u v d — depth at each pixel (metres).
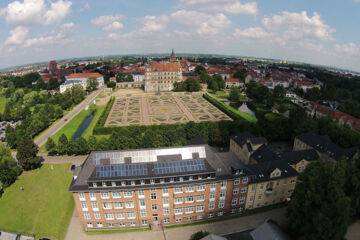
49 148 112.44
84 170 65.12
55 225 70.56
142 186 62.84
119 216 67.06
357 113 173.50
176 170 65.38
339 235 50.97
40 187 89.25
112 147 109.44
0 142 134.25
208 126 126.19
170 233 66.88
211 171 65.94
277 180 73.62
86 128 156.38
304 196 57.66
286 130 125.62
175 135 112.12
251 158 95.75
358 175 60.47
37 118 152.62
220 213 72.88
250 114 187.50
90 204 64.12
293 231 61.00
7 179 89.38
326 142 98.88
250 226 69.06
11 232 68.50
